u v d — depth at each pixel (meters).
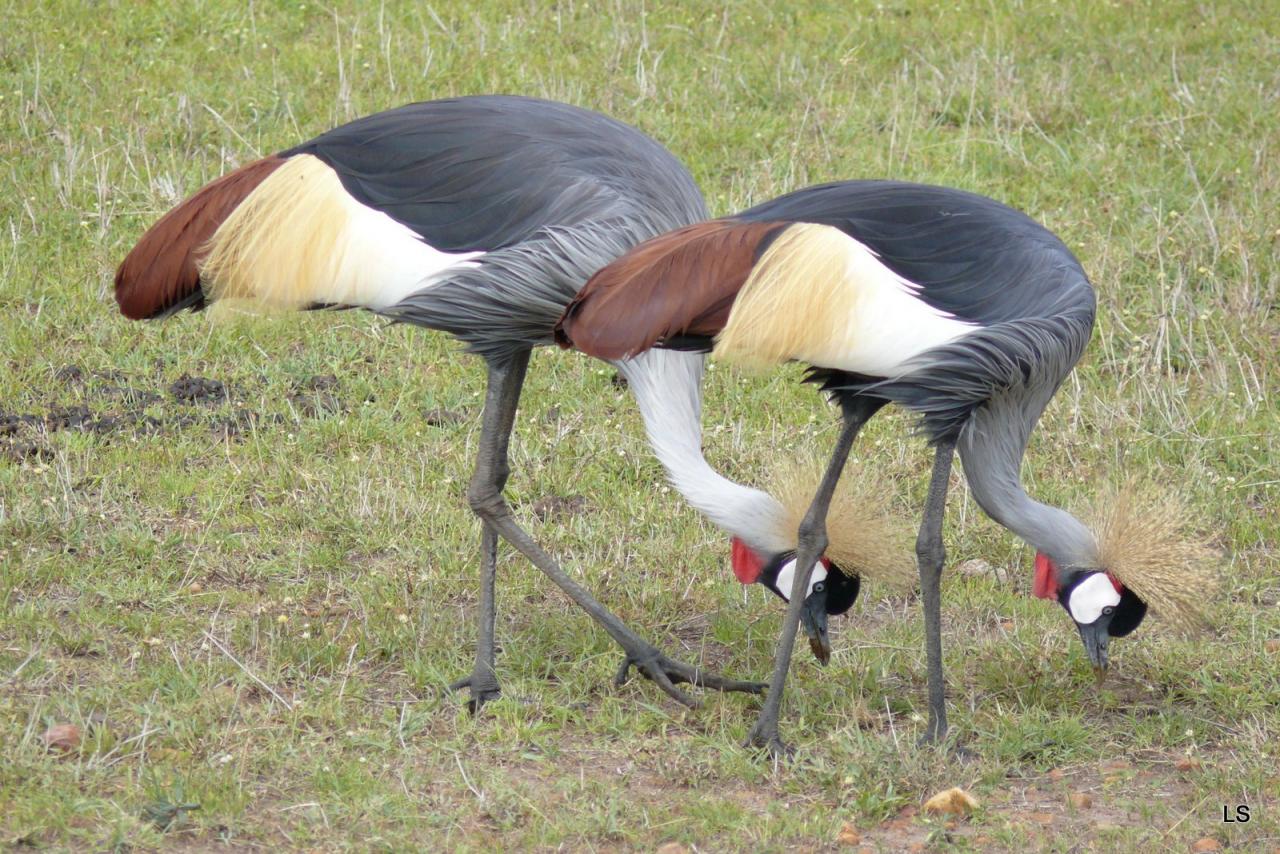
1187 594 8.37
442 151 8.42
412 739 8.20
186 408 11.90
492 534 8.78
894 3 19.91
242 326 12.70
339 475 11.03
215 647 8.95
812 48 18.61
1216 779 7.96
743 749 8.21
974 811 7.68
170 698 8.27
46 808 7.05
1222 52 18.66
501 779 7.75
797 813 7.59
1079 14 19.70
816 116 16.64
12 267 13.27
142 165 15.01
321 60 17.22
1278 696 8.89
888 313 7.65
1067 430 12.04
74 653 8.77
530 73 17.23
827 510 8.23
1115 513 8.56
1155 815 7.73
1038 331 7.77
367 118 8.77
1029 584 10.39
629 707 8.72
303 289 8.31
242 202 8.42
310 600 9.71
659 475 11.55
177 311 8.81
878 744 8.14
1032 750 8.35
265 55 17.36
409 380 12.48
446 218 8.30
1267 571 10.42
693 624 9.84
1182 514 8.91
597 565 10.23
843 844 7.38
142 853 6.88
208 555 10.04
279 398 12.20
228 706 8.22
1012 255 7.95
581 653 9.17
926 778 7.92
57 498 10.36
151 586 9.56
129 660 8.71
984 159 16.12
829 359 7.65
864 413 8.09
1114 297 13.68
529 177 8.30
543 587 10.03
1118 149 16.27
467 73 17.06
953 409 7.89
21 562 9.63
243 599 9.61
